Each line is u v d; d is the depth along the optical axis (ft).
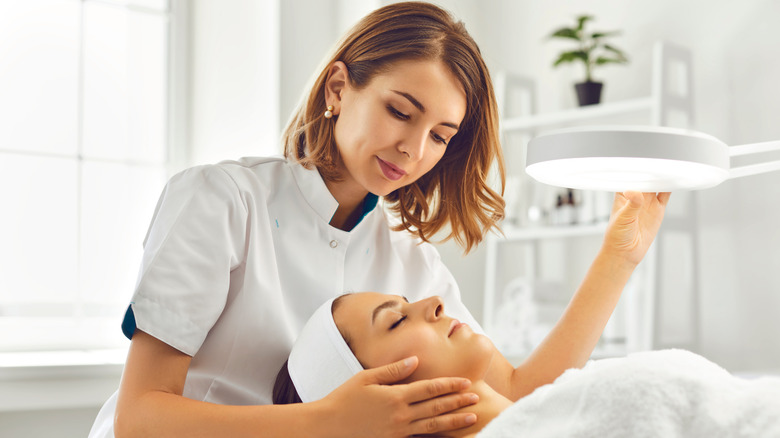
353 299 3.82
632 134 3.08
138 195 7.91
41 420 6.28
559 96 9.29
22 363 6.20
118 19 7.89
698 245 7.93
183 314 3.59
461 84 4.00
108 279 7.68
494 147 4.65
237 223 3.88
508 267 9.82
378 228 4.78
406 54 3.84
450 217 4.84
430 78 3.82
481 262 9.82
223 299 3.76
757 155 7.52
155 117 8.07
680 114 8.18
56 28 7.56
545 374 4.37
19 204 7.29
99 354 7.16
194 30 8.30
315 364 3.71
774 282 7.37
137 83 7.98
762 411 2.61
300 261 4.24
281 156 4.57
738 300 7.63
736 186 7.68
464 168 4.71
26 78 7.39
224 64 8.13
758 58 7.57
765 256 7.45
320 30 8.16
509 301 8.70
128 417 3.35
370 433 3.14
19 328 7.19
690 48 8.10
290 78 7.86
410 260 4.94
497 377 4.39
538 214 9.02
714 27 7.93
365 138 3.88
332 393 3.27
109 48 7.84
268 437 3.18
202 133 8.16
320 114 4.26
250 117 7.93
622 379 2.77
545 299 8.51
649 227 4.41
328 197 4.26
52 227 7.43
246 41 8.04
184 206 3.79
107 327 7.61
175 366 3.58
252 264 3.94
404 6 4.03
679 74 8.05
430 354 3.50
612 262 4.39
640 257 4.40
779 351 7.30
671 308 8.13
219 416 3.24
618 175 3.44
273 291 4.04
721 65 7.85
